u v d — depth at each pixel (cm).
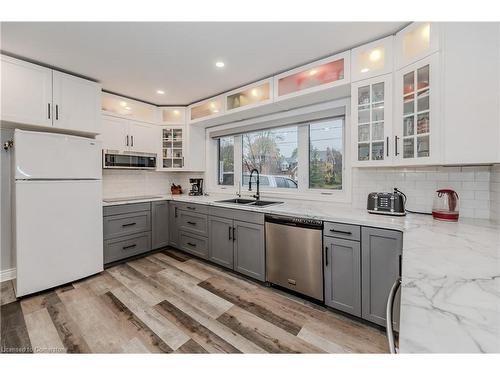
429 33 156
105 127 300
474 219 173
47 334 161
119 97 315
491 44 137
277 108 276
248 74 253
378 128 191
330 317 183
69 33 180
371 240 169
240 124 334
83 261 245
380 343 154
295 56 215
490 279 73
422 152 165
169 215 349
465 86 144
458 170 182
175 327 169
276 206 248
